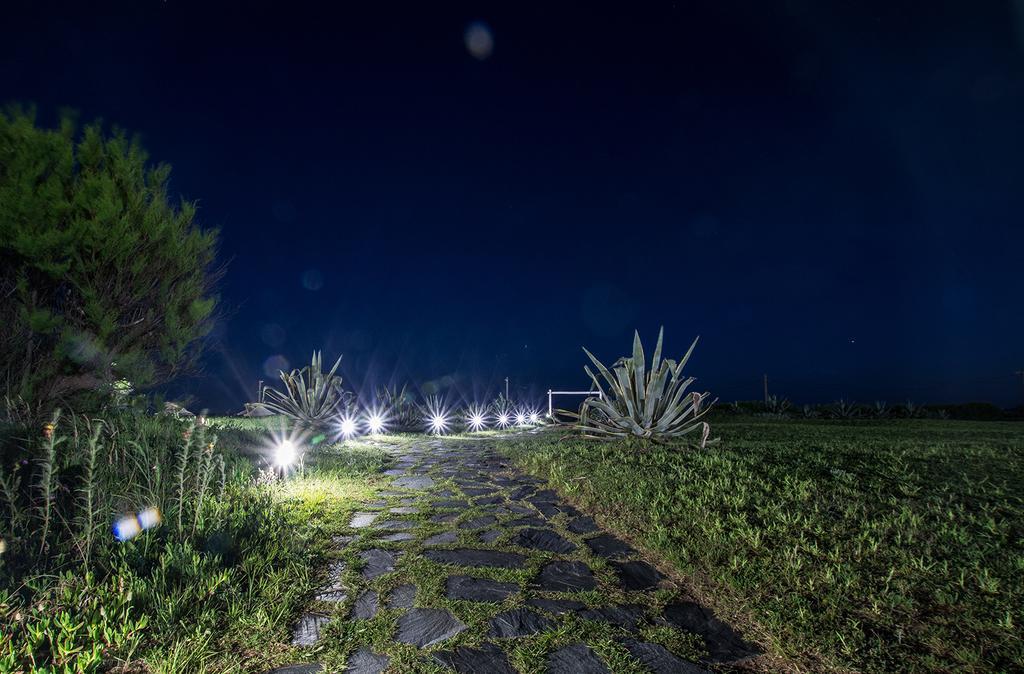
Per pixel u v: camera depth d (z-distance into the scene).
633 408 9.75
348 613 3.26
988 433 11.49
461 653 2.83
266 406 14.47
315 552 4.22
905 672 2.69
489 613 3.29
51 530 3.89
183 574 3.38
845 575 3.58
